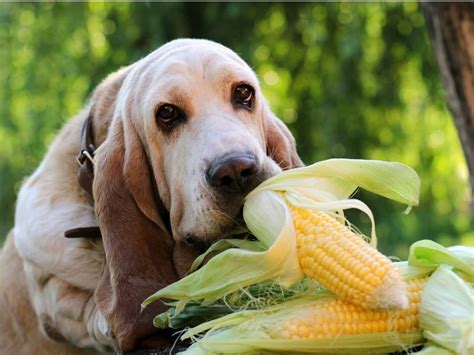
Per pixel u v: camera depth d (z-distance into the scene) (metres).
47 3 12.90
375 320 3.63
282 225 3.74
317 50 11.91
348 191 3.96
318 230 3.67
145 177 4.62
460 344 3.48
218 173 4.01
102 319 4.61
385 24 11.61
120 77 5.16
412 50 11.55
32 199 5.25
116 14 12.04
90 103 5.46
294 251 3.68
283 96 12.14
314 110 11.90
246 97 4.56
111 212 4.56
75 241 4.94
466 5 6.19
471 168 6.41
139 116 4.59
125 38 11.78
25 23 13.10
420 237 11.80
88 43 12.49
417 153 12.22
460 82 6.29
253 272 3.73
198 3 11.45
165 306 4.28
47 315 5.11
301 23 11.87
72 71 12.41
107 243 4.51
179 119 4.43
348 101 11.70
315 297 3.75
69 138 5.35
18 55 13.12
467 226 12.15
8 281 5.65
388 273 3.51
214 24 11.55
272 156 4.87
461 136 6.39
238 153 4.04
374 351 3.64
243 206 4.02
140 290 4.37
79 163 5.07
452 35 6.24
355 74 11.69
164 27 11.44
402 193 3.91
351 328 3.61
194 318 4.12
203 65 4.50
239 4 11.30
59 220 5.03
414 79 11.95
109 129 4.84
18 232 5.29
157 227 4.62
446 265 3.79
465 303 3.56
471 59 6.23
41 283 5.08
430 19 6.36
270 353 3.65
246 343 3.64
